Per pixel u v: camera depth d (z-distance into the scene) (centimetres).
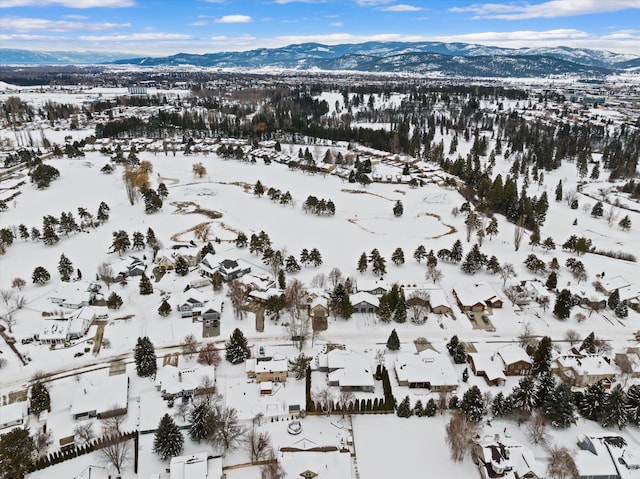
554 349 8194
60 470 5762
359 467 5903
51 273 10669
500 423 6612
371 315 9244
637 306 9581
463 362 7862
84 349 8088
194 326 8825
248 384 7294
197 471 5456
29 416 6612
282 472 5528
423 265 11350
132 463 5875
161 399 6938
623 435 6406
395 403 6950
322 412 6788
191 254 11225
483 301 9419
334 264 11344
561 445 6181
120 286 10194
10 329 8500
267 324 8919
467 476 5816
